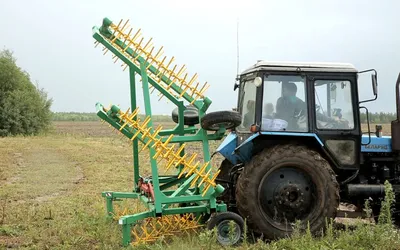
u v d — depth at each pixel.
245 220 6.56
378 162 7.93
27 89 42.69
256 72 7.39
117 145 27.00
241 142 7.71
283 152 7.04
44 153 21.55
